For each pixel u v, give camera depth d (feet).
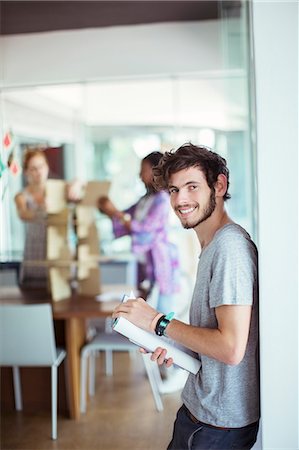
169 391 11.50
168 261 12.21
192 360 5.23
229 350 4.59
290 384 5.06
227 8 12.49
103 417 10.52
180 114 15.12
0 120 14.29
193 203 5.08
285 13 4.94
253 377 5.11
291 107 4.97
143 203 12.36
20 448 9.50
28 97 15.57
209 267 4.94
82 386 10.85
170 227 13.60
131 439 9.59
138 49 14.29
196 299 5.10
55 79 14.62
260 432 5.40
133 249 12.39
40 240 13.14
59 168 16.90
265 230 5.02
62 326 11.03
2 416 10.89
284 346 5.04
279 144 4.99
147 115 15.78
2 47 14.66
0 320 9.85
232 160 12.64
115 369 13.08
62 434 9.94
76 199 12.23
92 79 14.56
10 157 11.76
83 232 11.80
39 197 13.66
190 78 14.66
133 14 13.29
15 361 9.99
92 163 17.35
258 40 4.98
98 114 16.34
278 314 5.03
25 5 12.35
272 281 5.01
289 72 4.96
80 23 13.91
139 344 5.09
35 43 14.58
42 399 11.22
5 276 13.15
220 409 5.03
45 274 12.97
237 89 12.86
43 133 16.34
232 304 4.65
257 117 5.00
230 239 4.83
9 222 14.56
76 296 11.52
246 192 12.28
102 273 14.90
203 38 14.05
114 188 17.53
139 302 5.08
